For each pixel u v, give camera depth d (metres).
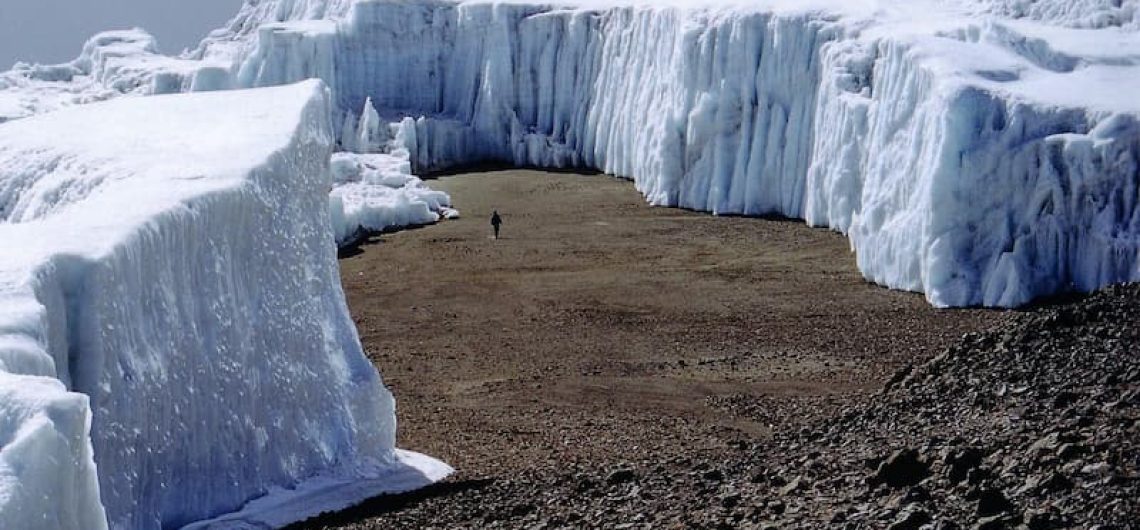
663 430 34.78
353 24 87.69
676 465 26.62
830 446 25.39
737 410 37.06
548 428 35.28
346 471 29.09
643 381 40.88
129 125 33.03
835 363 42.53
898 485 21.00
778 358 43.41
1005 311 48.34
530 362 43.59
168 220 24.91
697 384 40.34
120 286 23.03
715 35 69.75
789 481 22.75
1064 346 27.45
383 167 76.12
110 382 22.52
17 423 16.69
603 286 54.41
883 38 60.41
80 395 17.11
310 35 85.94
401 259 60.06
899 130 56.28
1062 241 49.09
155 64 95.00
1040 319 28.89
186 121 32.66
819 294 52.44
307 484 28.09
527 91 86.38
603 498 24.20
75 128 33.34
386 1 88.31
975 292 49.81
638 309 50.69
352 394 30.16
